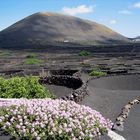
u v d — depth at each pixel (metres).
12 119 13.13
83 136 13.52
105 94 31.77
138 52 178.62
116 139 15.41
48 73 62.50
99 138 14.66
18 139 12.57
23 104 14.56
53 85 39.81
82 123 14.12
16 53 199.62
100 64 93.56
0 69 82.62
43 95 25.42
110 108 25.41
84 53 151.62
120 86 47.09
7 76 57.41
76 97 25.64
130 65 87.12
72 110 14.81
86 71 68.62
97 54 161.12
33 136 12.61
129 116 22.95
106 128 15.52
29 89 25.16
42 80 41.03
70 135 13.23
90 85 40.34
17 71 70.88
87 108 15.92
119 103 27.70
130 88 46.88
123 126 19.97
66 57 139.38
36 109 13.98
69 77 38.62
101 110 24.45
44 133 12.78
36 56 154.62
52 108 14.23
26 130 12.80
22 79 25.83
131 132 19.11
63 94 34.06
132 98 30.39
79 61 111.94
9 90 24.38
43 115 13.61
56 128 13.07
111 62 103.12
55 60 121.00
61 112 14.17
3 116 13.43
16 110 13.71
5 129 12.84
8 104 14.53
